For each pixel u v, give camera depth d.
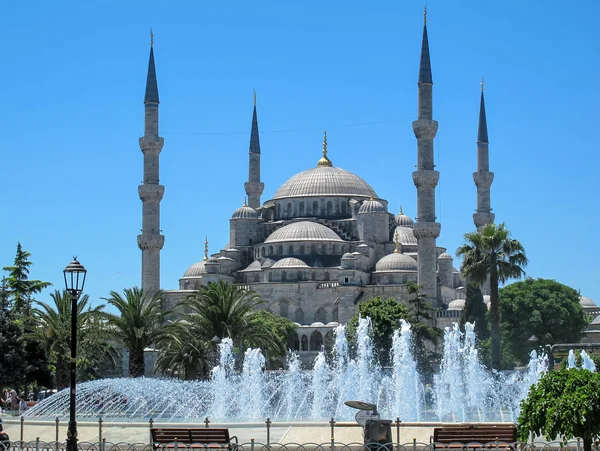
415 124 156.75
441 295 172.00
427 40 157.75
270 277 172.38
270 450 42.91
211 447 41.16
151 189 160.88
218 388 80.88
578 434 36.66
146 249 161.12
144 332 92.44
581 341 150.38
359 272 166.25
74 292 42.72
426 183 154.88
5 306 105.75
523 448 40.06
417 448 43.66
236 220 189.75
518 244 98.00
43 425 52.97
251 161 198.50
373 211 181.38
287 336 152.62
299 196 192.50
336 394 91.19
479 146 181.00
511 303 140.62
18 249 145.50
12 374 94.94
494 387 91.88
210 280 172.12
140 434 50.28
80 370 109.56
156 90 163.75
